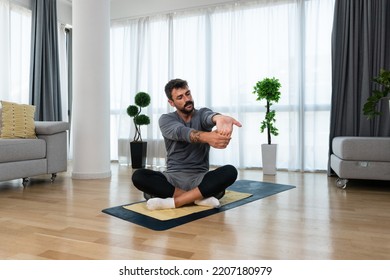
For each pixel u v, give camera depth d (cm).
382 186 266
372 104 284
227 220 161
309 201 207
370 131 331
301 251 119
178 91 188
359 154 243
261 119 393
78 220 163
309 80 370
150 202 178
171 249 121
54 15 436
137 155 404
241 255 115
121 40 474
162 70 445
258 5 394
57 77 442
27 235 139
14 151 248
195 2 419
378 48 331
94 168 308
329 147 335
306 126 371
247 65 399
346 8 340
